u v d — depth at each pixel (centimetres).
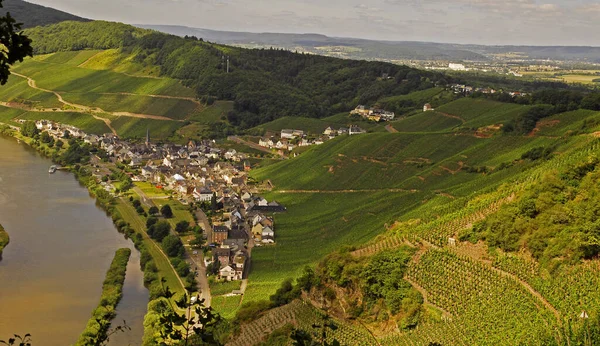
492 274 13712
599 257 12538
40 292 17750
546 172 16975
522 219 14900
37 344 14700
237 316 15462
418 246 15862
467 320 12244
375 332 13712
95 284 18675
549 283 12475
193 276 19475
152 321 15425
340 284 15200
